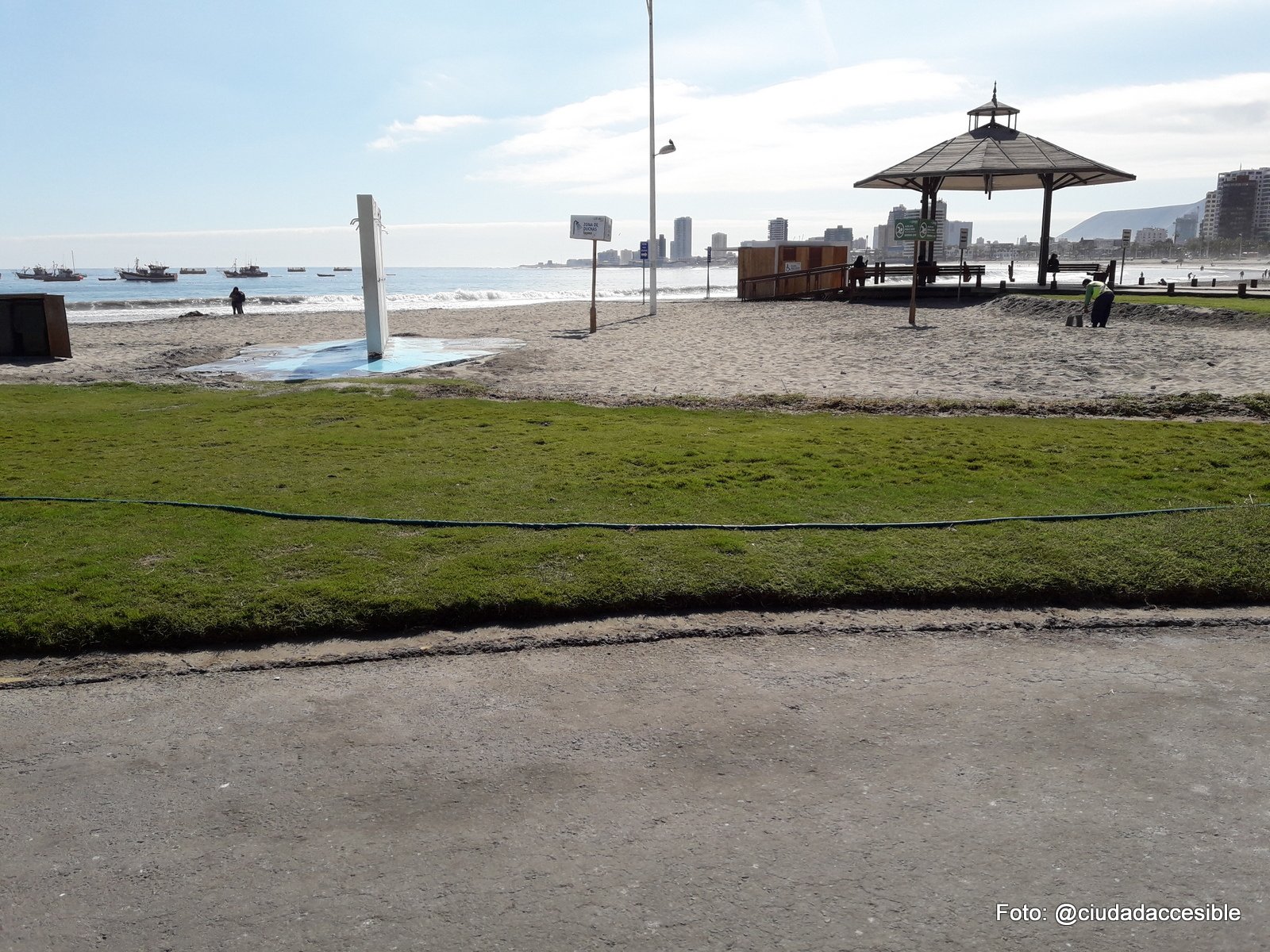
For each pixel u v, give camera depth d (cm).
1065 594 557
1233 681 449
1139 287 3362
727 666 470
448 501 741
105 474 841
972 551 606
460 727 407
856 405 1220
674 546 619
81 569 579
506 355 1892
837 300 3469
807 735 397
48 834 331
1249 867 304
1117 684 447
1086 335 1969
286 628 505
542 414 1162
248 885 300
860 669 466
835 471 831
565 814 339
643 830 328
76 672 469
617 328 2667
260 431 1066
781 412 1202
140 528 666
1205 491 744
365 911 287
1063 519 671
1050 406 1169
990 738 393
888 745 388
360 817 339
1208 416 1116
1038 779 360
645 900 290
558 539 638
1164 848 315
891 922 279
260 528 667
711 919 281
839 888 295
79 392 1415
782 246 3788
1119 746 385
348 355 1925
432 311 3766
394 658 483
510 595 537
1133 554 596
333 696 440
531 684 451
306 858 314
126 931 279
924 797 347
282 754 386
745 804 344
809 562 591
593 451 927
